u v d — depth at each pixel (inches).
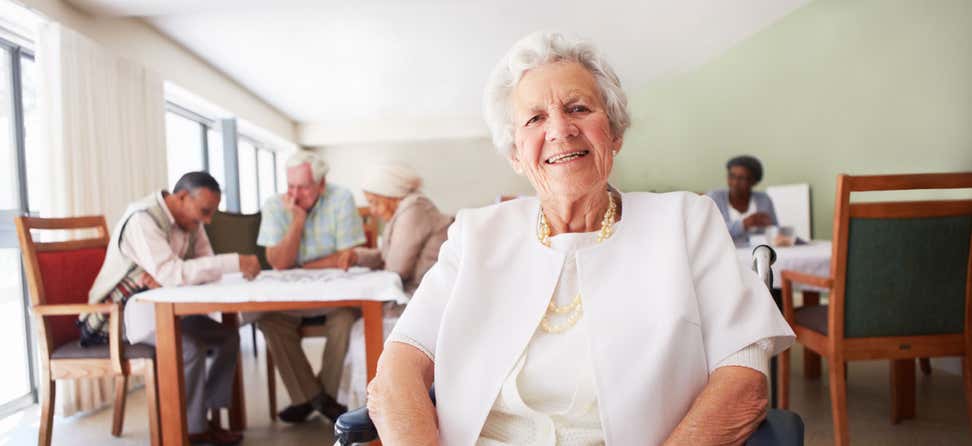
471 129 384.8
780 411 30.9
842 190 69.4
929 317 71.5
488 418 34.9
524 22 184.1
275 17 173.9
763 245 36.8
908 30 130.2
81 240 90.7
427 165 404.8
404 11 172.1
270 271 96.0
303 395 95.9
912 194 129.9
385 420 31.4
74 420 106.4
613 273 33.7
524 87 36.6
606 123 35.5
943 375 114.0
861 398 100.1
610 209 36.8
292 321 95.9
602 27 188.4
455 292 35.2
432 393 36.9
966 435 82.4
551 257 35.4
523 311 34.5
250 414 106.3
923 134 126.8
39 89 119.5
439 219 97.2
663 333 30.8
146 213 82.0
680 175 249.6
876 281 70.8
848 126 151.0
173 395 74.0
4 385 123.3
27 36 124.4
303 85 268.8
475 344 34.3
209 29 181.8
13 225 121.4
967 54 115.2
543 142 35.8
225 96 243.1
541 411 33.2
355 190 401.4
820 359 112.1
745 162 131.6
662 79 260.2
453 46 211.2
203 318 92.9
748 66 198.4
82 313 80.4
